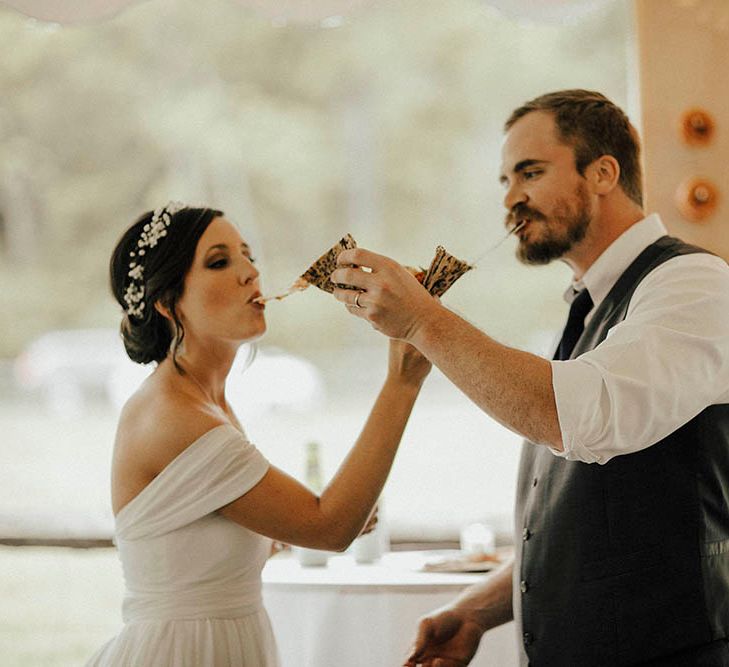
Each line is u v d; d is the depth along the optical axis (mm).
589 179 2299
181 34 17422
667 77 3328
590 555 2078
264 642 2270
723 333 1958
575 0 3363
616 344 1931
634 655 2035
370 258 2002
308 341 18141
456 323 1966
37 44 17375
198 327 2324
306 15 3363
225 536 2215
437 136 17766
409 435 11477
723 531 2066
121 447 2287
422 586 2719
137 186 17828
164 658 2164
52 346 15406
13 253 17969
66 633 5730
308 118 17844
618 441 1882
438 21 17484
